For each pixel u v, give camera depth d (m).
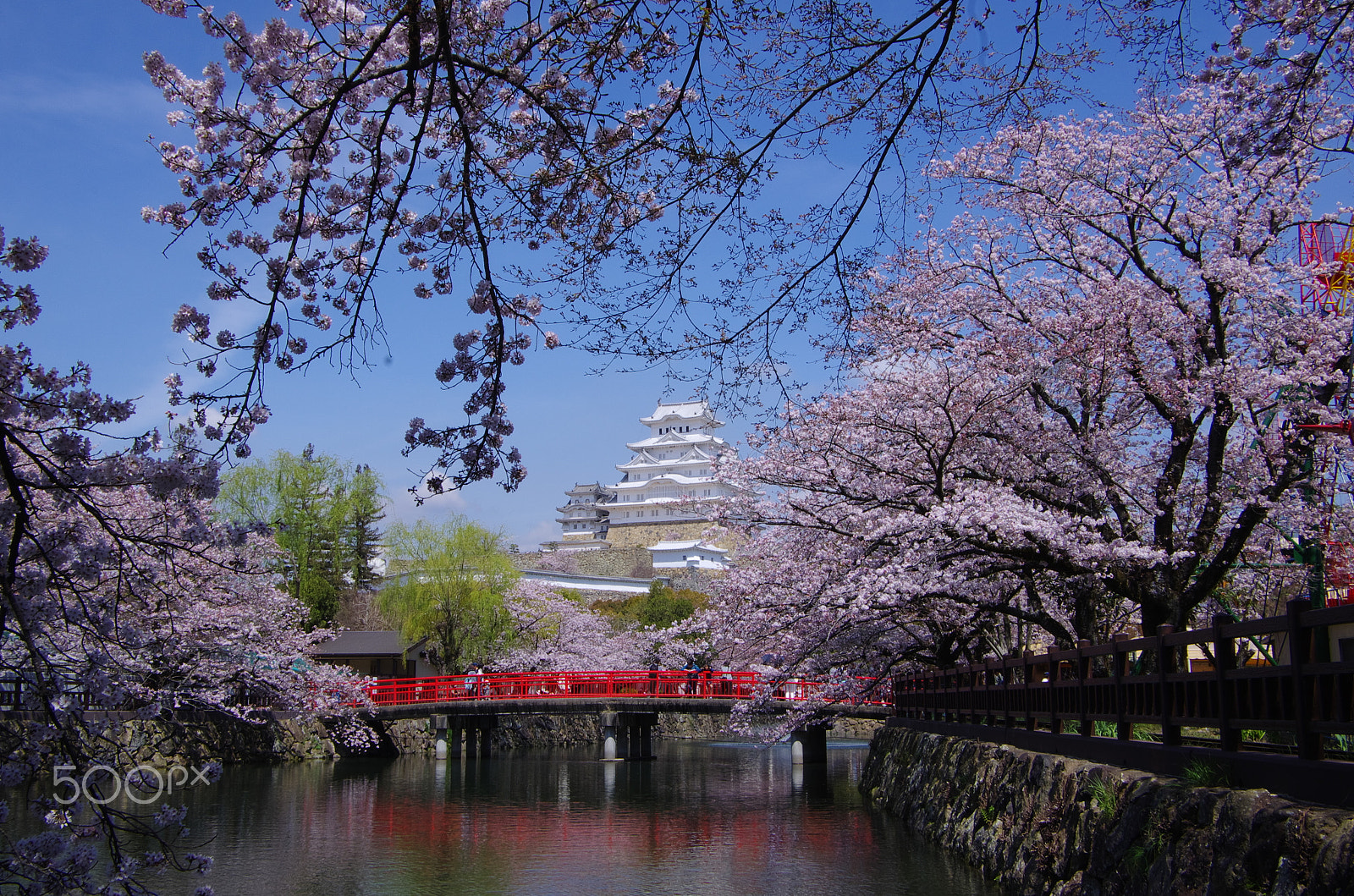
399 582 34.56
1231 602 15.66
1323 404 10.50
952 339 12.61
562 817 17.36
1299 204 11.10
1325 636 5.47
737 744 40.28
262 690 22.64
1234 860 5.44
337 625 33.62
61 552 5.02
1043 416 12.20
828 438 13.07
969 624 14.84
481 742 32.00
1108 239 12.27
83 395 4.73
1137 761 7.73
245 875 12.38
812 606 13.80
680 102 5.55
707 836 15.11
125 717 7.48
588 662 39.75
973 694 13.19
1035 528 10.39
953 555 11.68
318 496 30.77
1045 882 8.44
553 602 39.22
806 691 20.58
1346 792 4.96
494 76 5.42
